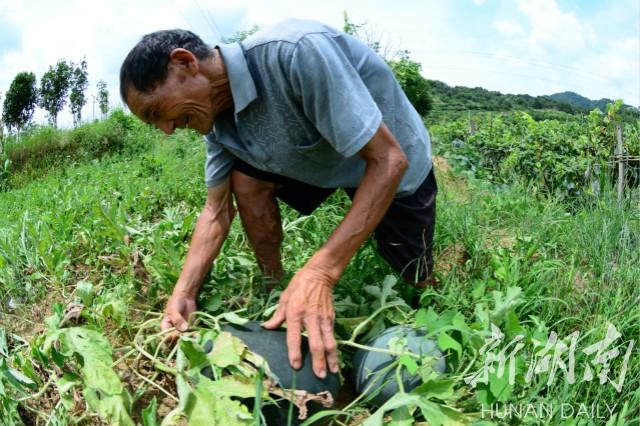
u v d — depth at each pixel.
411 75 14.21
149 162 6.65
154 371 2.15
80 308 2.16
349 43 2.08
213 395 1.67
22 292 2.93
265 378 1.76
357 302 2.41
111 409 1.71
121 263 2.74
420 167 2.40
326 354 1.82
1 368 1.81
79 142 13.59
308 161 2.22
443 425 1.62
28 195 7.03
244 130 2.16
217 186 2.42
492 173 7.41
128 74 1.86
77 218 3.96
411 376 1.86
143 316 2.52
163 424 1.67
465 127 11.30
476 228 3.32
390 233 2.48
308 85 1.88
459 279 2.84
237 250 3.12
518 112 10.84
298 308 1.83
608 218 3.31
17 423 1.87
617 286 2.62
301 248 3.12
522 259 2.90
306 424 1.68
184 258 2.96
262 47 1.96
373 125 1.88
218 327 2.00
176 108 1.92
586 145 7.02
